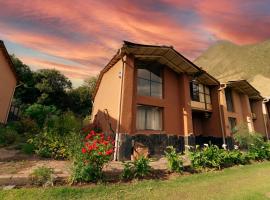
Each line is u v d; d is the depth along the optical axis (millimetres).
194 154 10156
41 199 5496
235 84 21266
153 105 14297
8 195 5516
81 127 16281
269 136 25422
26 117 19359
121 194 6230
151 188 6879
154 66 15562
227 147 17922
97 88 21562
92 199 5766
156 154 13062
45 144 9719
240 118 22750
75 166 6945
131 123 12367
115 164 9297
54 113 22953
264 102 26656
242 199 6000
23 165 7785
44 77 38719
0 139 11797
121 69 13180
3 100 19328
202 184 7594
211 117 20031
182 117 15578
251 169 10609
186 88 16281
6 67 19297
